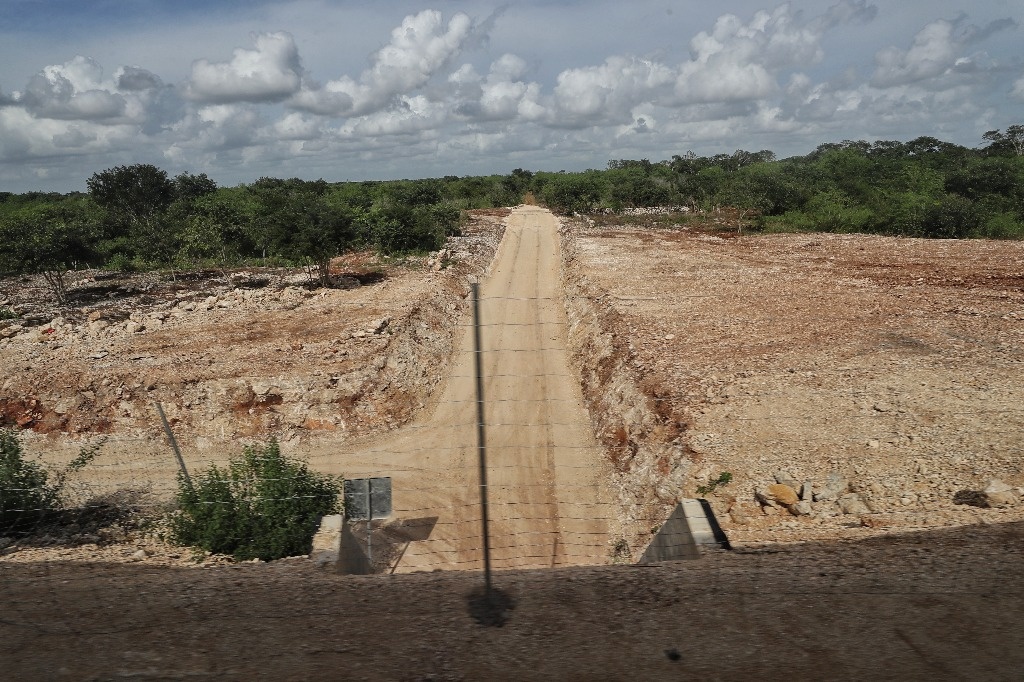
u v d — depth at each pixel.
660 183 74.81
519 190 101.62
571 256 36.19
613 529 10.80
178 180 74.81
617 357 16.75
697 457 10.58
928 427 10.19
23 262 29.70
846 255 31.36
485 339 23.33
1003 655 3.79
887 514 7.68
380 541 10.83
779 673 3.70
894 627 4.11
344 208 43.88
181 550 8.74
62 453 14.85
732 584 4.76
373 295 25.88
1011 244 32.66
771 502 8.70
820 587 4.66
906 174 54.50
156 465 14.17
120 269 39.06
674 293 23.11
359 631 4.28
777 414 11.44
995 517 7.00
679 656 3.88
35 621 4.59
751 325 17.72
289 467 10.16
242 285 31.47
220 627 4.40
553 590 4.75
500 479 13.16
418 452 14.72
